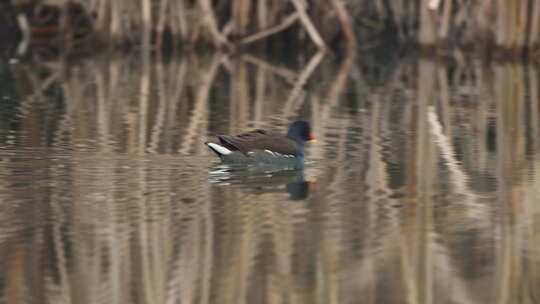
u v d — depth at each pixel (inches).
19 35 1331.2
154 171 567.2
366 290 386.6
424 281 396.2
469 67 1164.5
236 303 373.7
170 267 408.2
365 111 827.4
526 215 491.2
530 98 912.3
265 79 1054.4
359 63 1221.7
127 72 1093.8
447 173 581.3
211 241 440.5
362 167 596.4
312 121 773.3
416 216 486.6
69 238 439.5
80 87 965.2
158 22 1284.4
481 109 845.2
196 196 514.3
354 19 1357.0
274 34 1341.0
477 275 405.4
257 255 423.8
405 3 1343.5
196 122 760.3
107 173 559.2
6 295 378.9
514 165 606.5
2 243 432.1
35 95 904.3
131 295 379.6
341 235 453.4
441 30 1243.2
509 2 1202.6
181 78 1050.1
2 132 688.4
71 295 378.3
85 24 1332.4
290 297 378.3
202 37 1286.9
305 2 1268.5
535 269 413.4
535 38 1206.9
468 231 463.8
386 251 431.8
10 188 520.4
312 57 1278.3
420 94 942.4
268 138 593.9
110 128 714.8
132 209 486.3
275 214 483.8
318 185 546.3
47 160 588.7
